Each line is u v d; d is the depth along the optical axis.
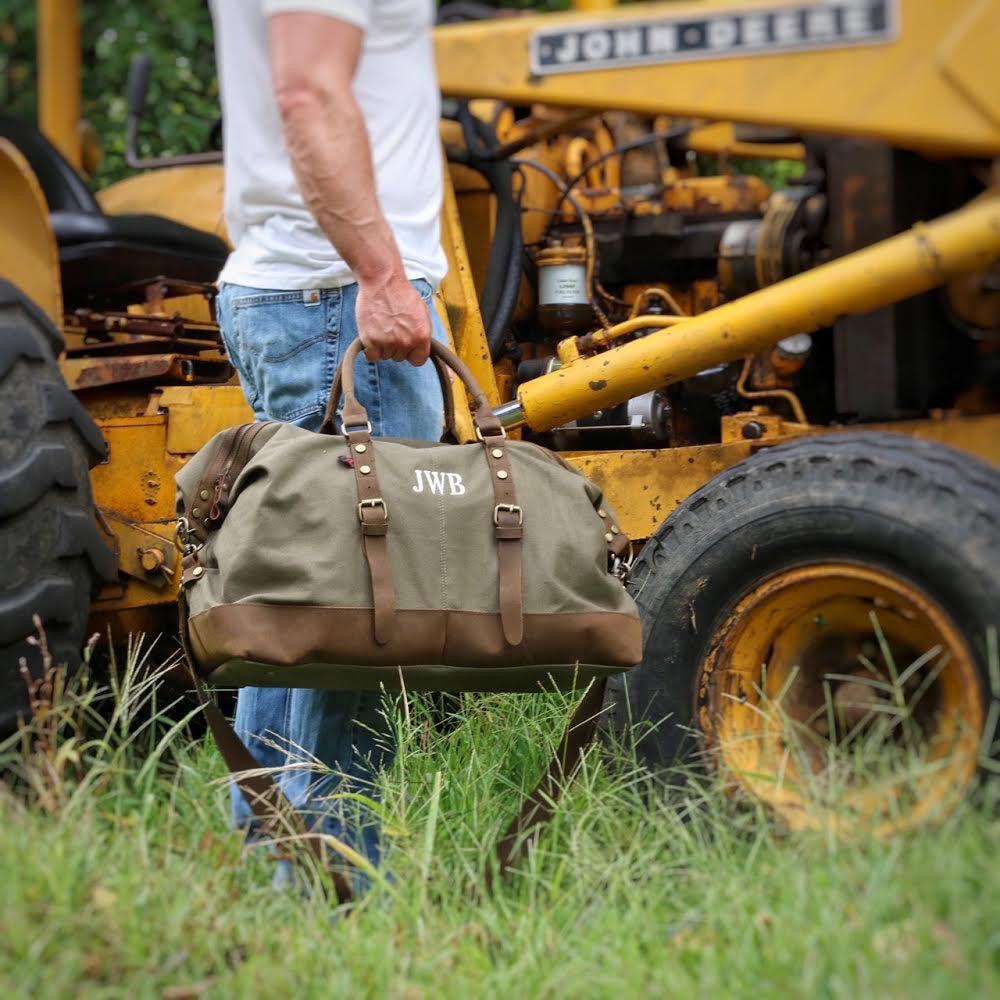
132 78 4.52
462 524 2.44
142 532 3.32
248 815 2.61
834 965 1.96
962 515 2.51
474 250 3.60
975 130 2.47
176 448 3.38
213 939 2.11
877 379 2.93
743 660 2.75
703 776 2.68
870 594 2.61
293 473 2.39
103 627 3.38
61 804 2.38
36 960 1.97
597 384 2.90
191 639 2.44
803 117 2.55
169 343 3.63
